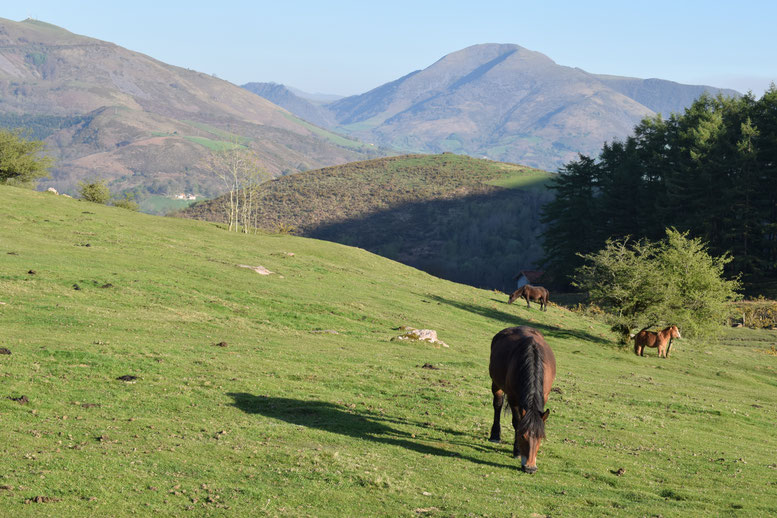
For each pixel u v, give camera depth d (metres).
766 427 19.39
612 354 36.28
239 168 71.81
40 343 17.28
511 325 40.38
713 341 44.25
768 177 83.00
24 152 71.31
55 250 34.91
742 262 80.44
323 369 19.30
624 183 96.31
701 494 10.95
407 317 34.44
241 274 36.97
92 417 12.12
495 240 196.12
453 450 12.43
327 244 58.69
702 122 88.31
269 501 8.62
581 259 96.44
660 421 17.66
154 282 30.53
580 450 13.48
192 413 13.23
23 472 8.73
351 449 11.65
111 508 7.92
